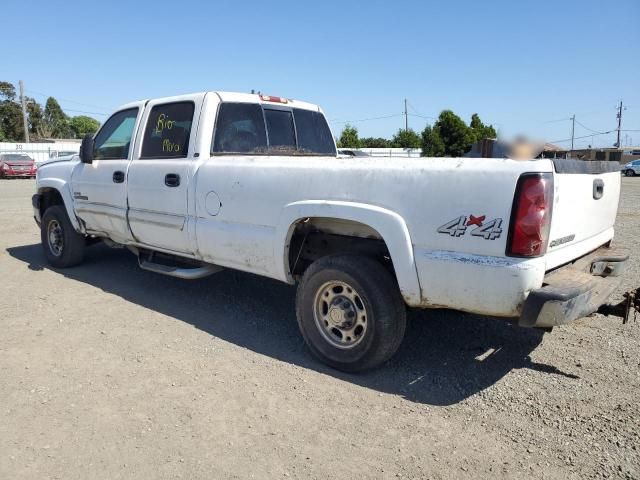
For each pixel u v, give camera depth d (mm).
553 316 2895
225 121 4844
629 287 5660
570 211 3232
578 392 3434
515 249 2918
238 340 4320
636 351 4066
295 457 2748
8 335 4352
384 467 2674
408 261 3275
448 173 3133
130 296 5461
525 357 3990
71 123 89875
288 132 5500
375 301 3463
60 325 4594
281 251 3941
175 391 3432
